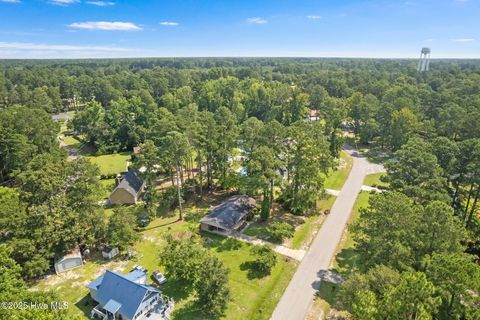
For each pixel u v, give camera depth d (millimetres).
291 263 34344
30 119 63969
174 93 117000
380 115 77750
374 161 68375
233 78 123500
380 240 26406
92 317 27375
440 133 72562
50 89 126438
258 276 32469
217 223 40062
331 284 31000
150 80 144125
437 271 21078
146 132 73000
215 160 50094
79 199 35531
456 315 20203
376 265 25000
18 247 30562
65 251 34719
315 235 39844
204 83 122875
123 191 48719
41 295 23031
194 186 52812
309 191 42469
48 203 33750
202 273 27391
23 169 55969
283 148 45125
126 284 28000
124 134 81688
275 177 41625
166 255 31188
